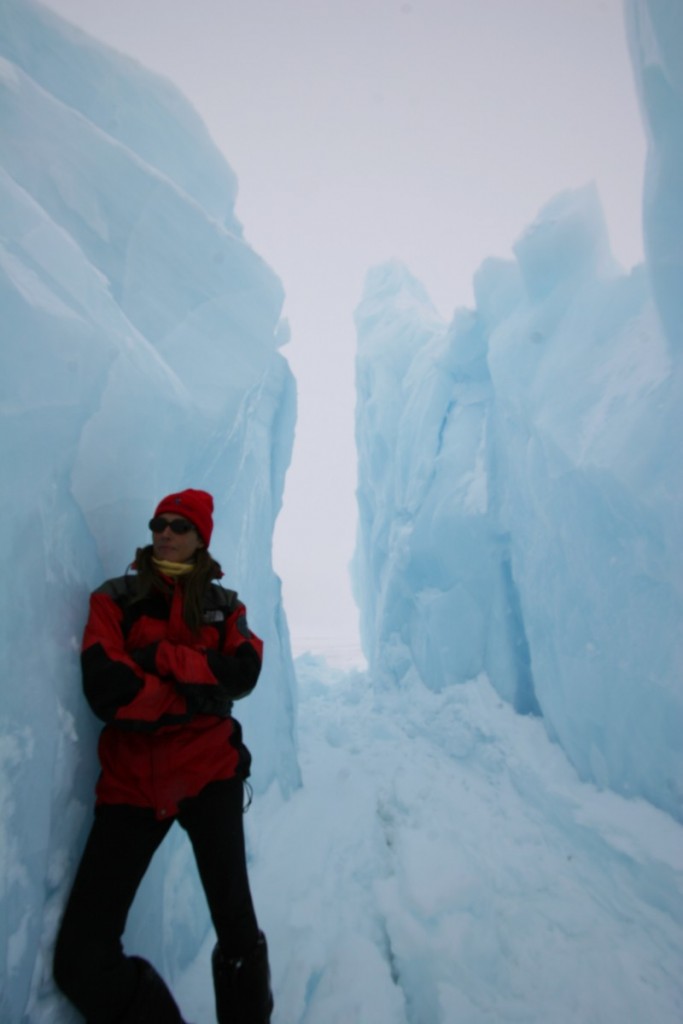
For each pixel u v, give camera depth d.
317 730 4.92
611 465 2.36
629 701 2.36
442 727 4.07
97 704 0.88
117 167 1.74
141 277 1.78
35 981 0.76
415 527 5.25
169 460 1.56
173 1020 0.85
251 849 2.14
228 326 2.15
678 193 2.09
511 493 3.88
